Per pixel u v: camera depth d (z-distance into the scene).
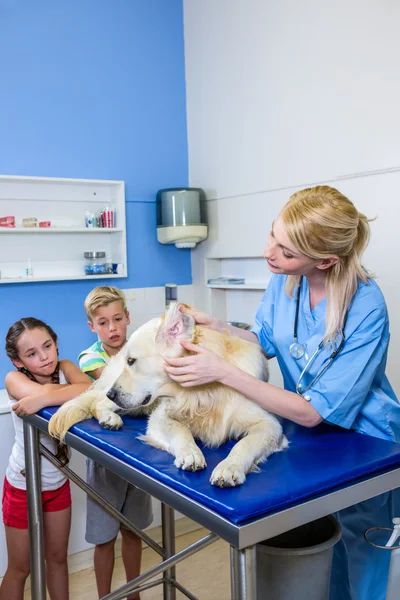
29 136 2.96
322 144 2.69
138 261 3.37
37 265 3.03
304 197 1.42
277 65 2.89
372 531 1.61
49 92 3.01
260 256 3.12
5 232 2.90
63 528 2.13
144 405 1.47
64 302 3.11
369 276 1.49
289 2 2.79
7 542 2.15
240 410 1.41
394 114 2.36
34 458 1.94
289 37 2.80
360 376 1.42
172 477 1.21
